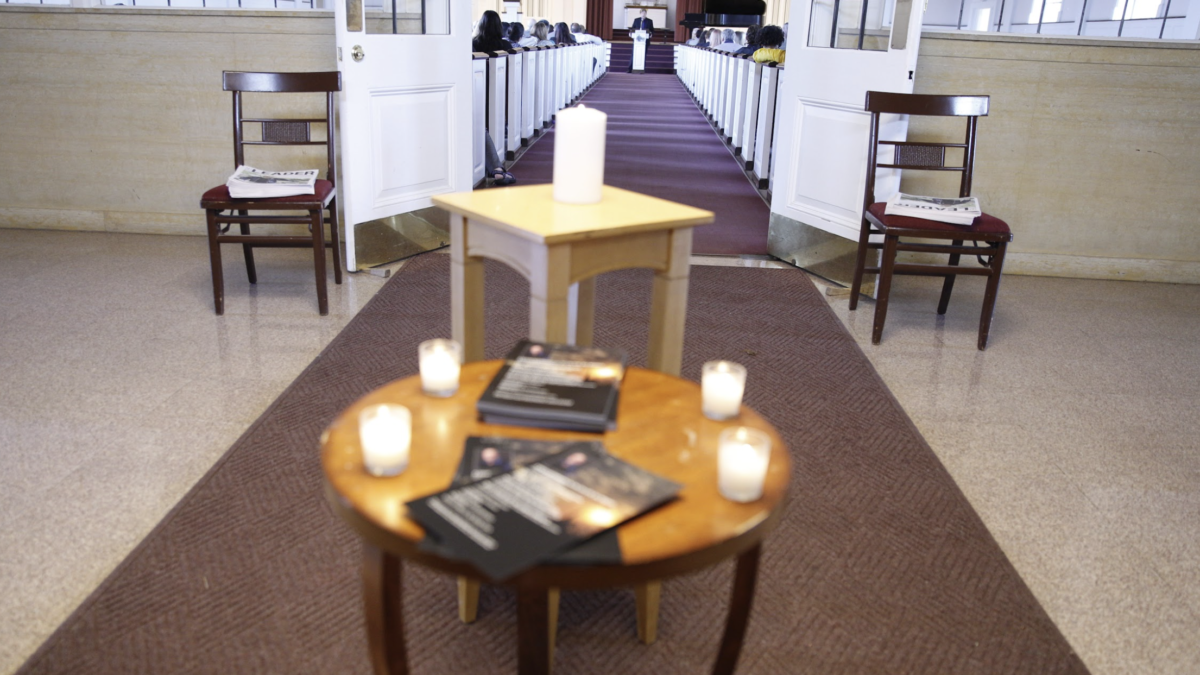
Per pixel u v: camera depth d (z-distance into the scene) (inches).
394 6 140.0
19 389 95.3
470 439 42.4
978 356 118.1
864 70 133.6
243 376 101.0
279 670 54.8
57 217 167.2
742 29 570.3
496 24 250.1
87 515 72.0
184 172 162.7
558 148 62.0
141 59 155.4
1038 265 160.9
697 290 140.4
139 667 54.5
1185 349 124.9
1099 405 103.7
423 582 64.6
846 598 64.6
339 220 158.2
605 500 37.5
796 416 95.3
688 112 454.3
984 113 122.0
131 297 128.0
